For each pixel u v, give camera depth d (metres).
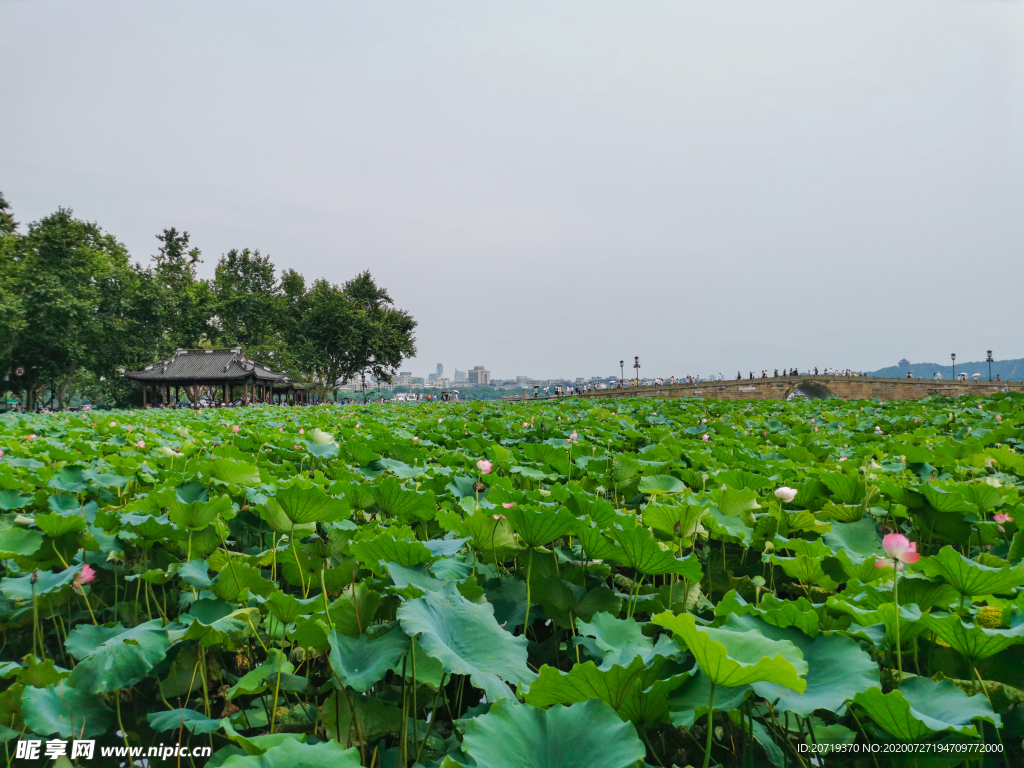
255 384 61.75
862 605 2.76
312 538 4.07
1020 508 3.82
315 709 2.85
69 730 2.34
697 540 4.36
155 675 2.78
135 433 9.77
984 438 8.21
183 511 3.71
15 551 3.75
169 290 65.44
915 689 2.13
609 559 3.22
